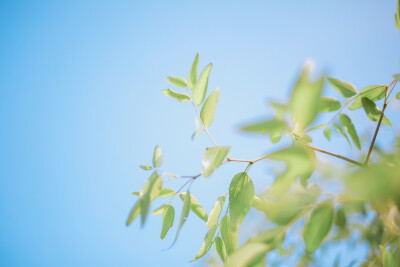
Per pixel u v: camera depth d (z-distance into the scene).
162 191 0.65
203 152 0.59
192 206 0.65
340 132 0.65
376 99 0.64
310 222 0.55
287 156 0.47
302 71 0.36
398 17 0.64
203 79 0.65
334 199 0.54
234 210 0.61
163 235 0.64
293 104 0.36
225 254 0.62
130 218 0.58
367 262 0.58
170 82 0.66
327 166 0.44
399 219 0.54
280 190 0.53
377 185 0.39
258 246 0.53
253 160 0.62
